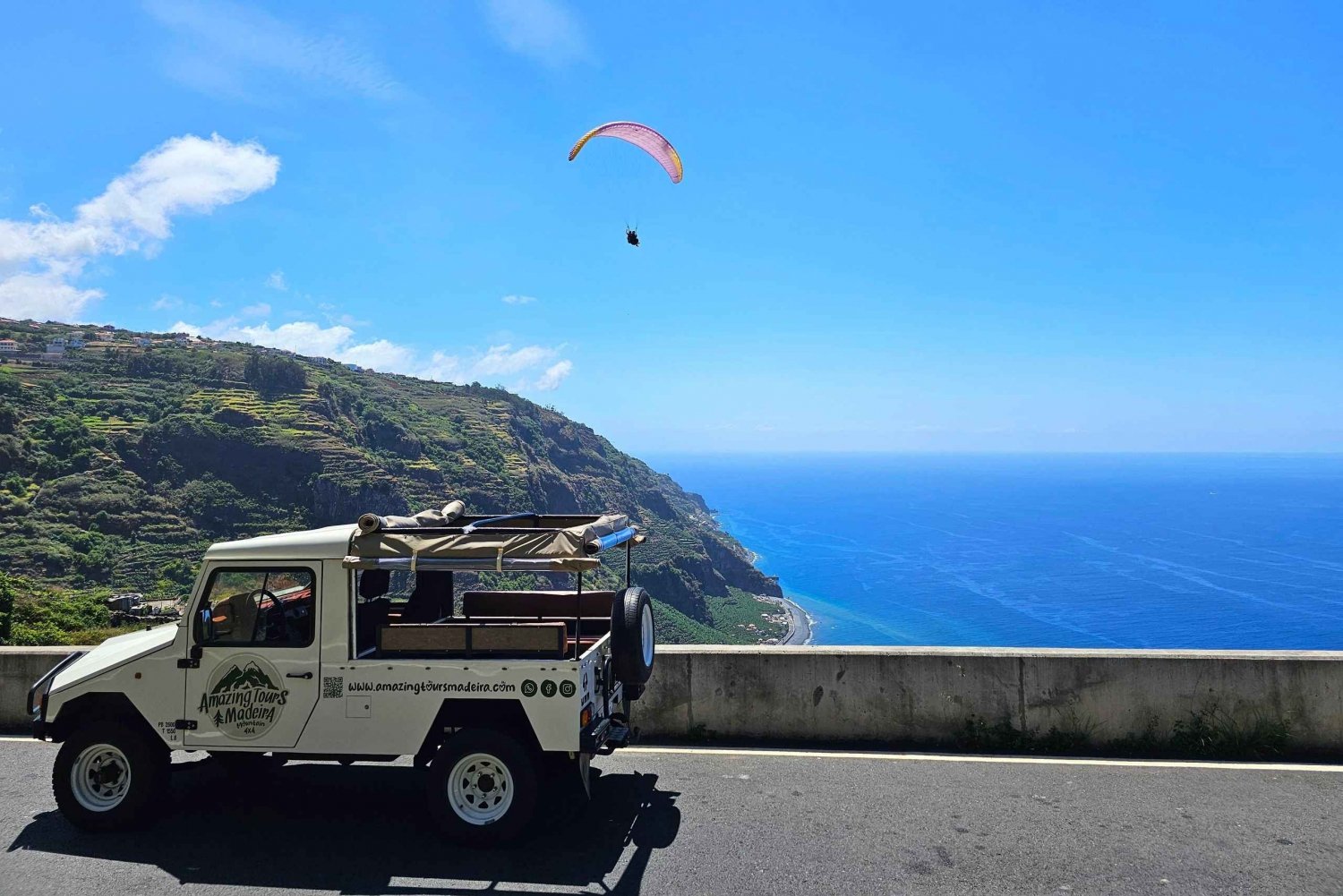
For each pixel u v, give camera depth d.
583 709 5.23
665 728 7.47
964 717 7.21
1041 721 7.12
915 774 6.51
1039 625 166.00
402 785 6.43
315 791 6.29
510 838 5.15
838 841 5.25
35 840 5.36
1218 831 5.40
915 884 4.66
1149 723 7.04
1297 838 5.29
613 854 5.08
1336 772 6.51
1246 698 6.97
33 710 5.71
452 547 5.20
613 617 5.68
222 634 5.55
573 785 6.28
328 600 5.41
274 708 5.40
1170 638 151.38
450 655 5.30
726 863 4.94
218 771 6.77
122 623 25.89
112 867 4.93
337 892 4.62
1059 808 5.79
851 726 7.34
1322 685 6.93
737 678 7.46
